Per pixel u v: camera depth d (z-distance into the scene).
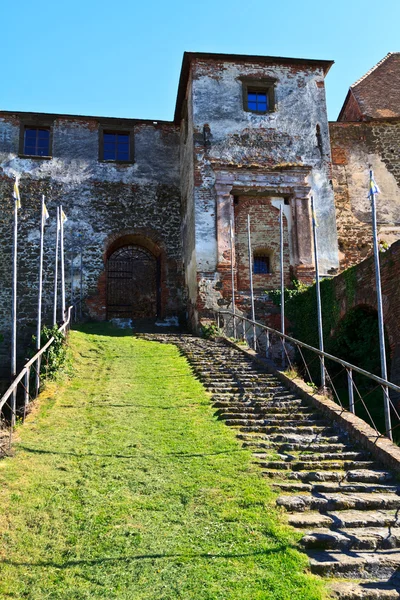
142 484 6.95
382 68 25.02
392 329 12.29
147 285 24.50
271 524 6.08
